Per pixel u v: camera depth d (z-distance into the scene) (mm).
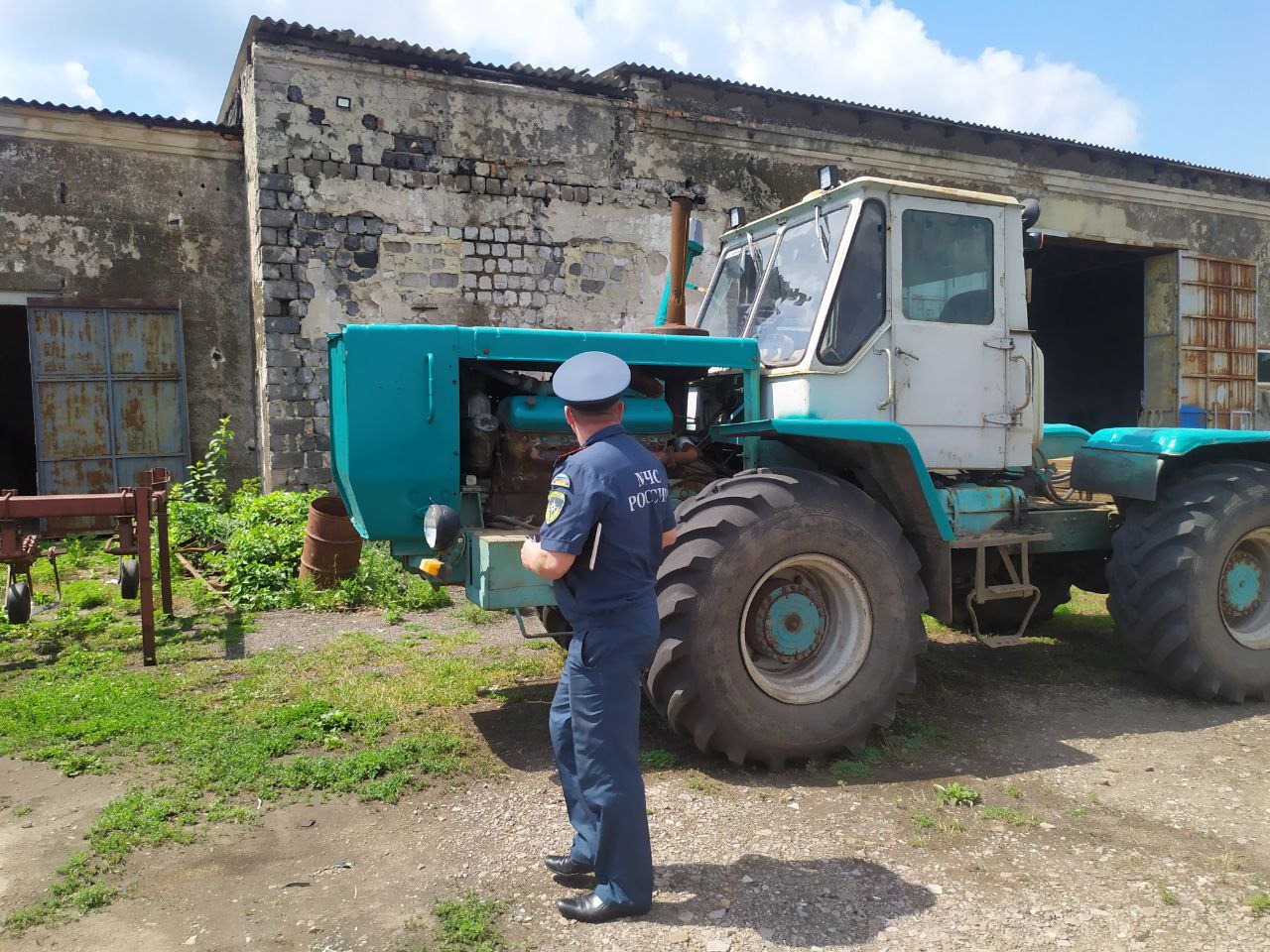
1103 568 5293
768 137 10867
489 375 3957
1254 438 4562
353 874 2684
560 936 2371
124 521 4918
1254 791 3330
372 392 3621
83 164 9234
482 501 3992
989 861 2773
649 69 10133
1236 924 2412
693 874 2682
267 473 8891
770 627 3584
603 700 2475
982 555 4250
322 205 8836
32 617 5727
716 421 4477
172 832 2906
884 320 4078
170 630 5531
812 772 3506
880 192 4090
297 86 8695
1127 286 15133
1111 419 15570
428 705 4148
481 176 9484
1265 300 14297
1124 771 3533
